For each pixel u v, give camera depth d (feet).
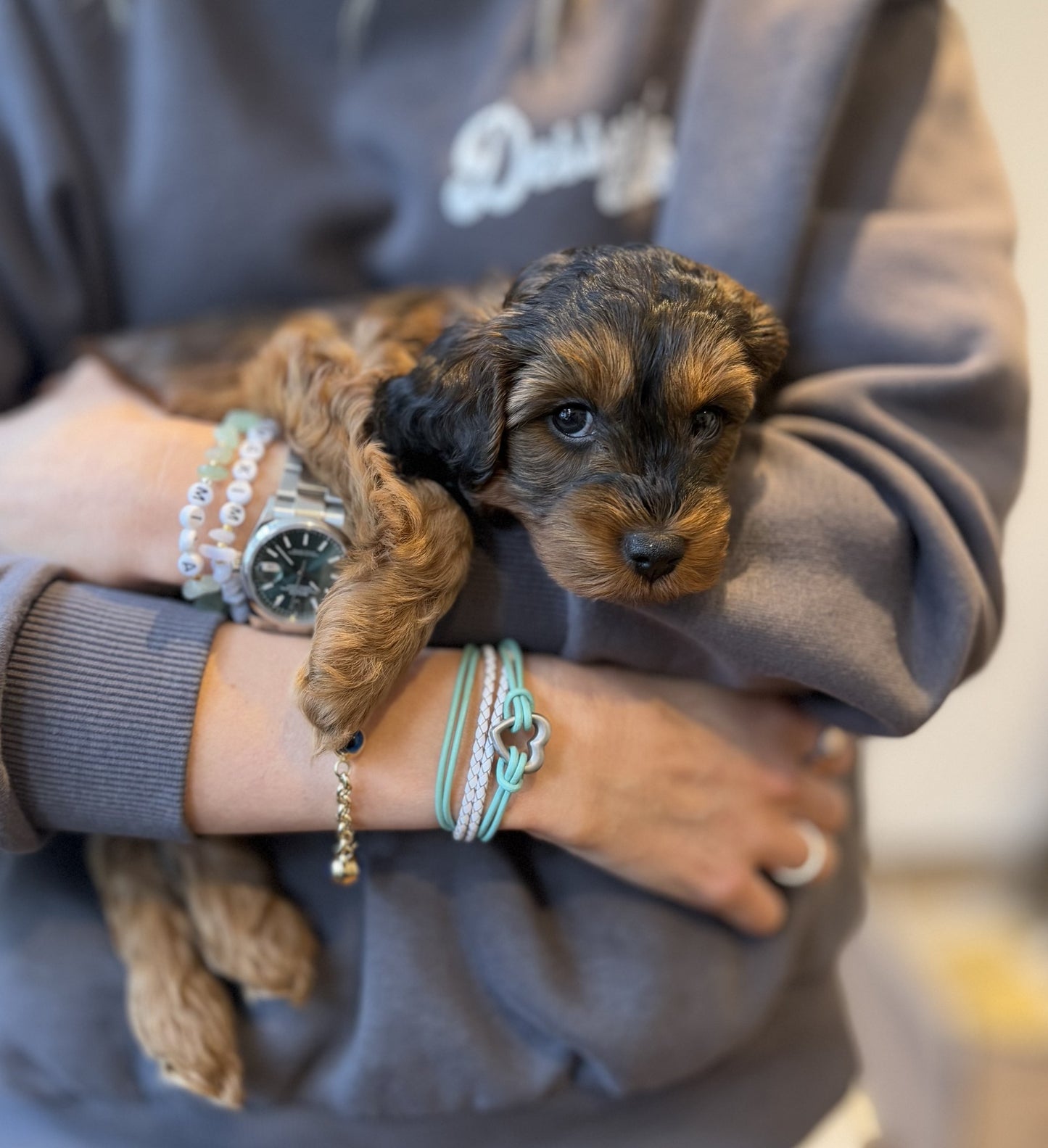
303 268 5.49
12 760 3.30
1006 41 7.32
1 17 5.02
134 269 5.52
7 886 4.11
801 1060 4.84
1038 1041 7.82
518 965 3.87
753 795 4.12
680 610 3.49
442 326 4.41
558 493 3.48
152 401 4.71
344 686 3.29
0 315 5.24
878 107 4.61
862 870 5.36
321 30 5.42
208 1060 3.84
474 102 5.35
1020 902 9.46
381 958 3.87
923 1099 8.02
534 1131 4.36
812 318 4.39
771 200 4.23
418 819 3.55
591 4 5.36
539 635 3.88
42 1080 4.08
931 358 4.18
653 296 3.35
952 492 3.90
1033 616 8.91
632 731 3.81
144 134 5.33
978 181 4.56
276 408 3.93
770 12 4.40
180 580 3.78
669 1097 4.50
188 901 4.07
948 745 9.50
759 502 3.70
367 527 3.47
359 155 5.51
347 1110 4.10
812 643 3.52
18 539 3.91
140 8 5.23
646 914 4.06
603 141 5.31
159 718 3.39
